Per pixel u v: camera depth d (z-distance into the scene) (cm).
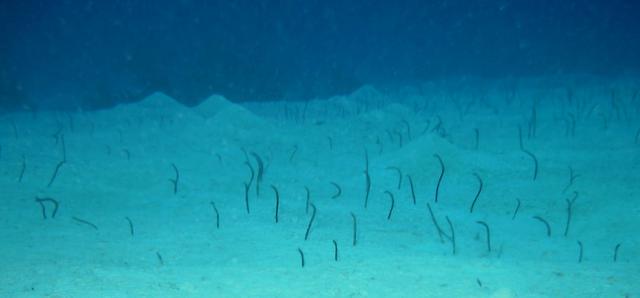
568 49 4450
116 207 608
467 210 614
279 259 441
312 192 692
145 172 762
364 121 1209
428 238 515
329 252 462
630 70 2531
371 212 602
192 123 1146
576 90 1786
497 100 1697
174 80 2262
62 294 329
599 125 1084
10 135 1141
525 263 420
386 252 464
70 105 2080
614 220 536
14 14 3195
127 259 434
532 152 857
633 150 810
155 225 543
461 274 385
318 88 2395
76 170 755
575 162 775
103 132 1160
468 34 6956
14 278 363
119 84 2250
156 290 342
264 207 616
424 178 729
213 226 542
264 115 1541
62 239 483
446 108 1545
